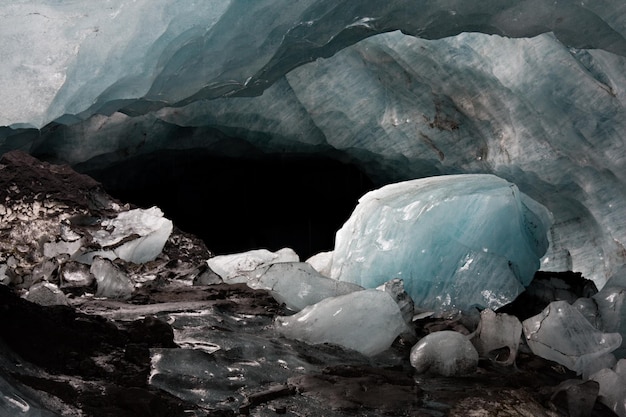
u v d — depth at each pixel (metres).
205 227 12.38
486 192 6.08
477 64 8.14
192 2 6.98
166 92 7.46
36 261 6.57
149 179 11.23
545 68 7.48
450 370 3.95
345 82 9.25
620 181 7.65
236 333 4.26
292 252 7.17
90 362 3.20
